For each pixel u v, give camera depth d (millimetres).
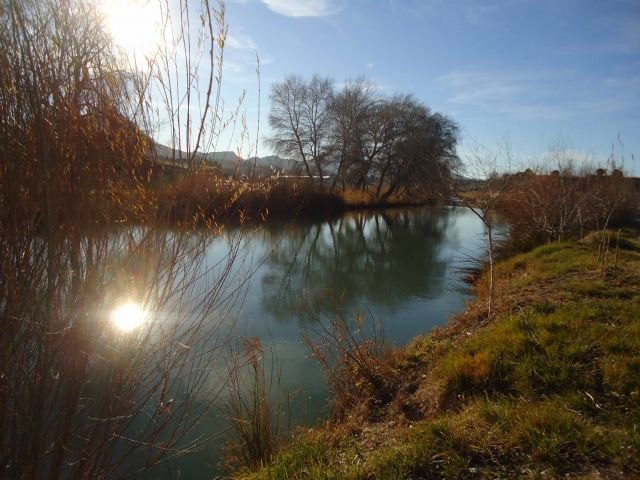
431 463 3074
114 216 2215
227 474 4207
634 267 7930
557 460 2848
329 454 3828
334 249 18859
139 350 2371
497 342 4859
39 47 1963
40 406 2043
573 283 6969
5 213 1909
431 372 5137
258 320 8742
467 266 14594
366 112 35094
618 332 4496
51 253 1973
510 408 3525
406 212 35094
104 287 2160
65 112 2010
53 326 2033
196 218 2506
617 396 3514
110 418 2246
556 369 4059
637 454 2773
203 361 5238
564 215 13242
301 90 33094
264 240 15531
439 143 33406
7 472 2006
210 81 2432
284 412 5477
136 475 3338
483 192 8070
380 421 4613
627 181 16625
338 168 35812
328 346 6629
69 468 2385
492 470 2906
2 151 1885
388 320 9078
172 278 2488
